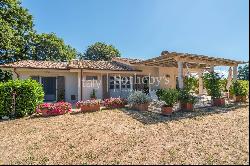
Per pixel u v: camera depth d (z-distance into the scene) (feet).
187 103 42.60
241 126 29.76
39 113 40.91
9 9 92.02
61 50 143.43
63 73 63.05
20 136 27.84
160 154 20.54
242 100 54.80
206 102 53.16
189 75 70.64
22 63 63.05
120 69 64.69
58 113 41.09
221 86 50.44
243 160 18.44
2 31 80.33
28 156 20.93
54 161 19.57
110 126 31.78
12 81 40.32
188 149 21.66
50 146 23.75
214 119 34.76
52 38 140.46
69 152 21.76
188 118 35.94
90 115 40.11
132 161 19.10
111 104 47.83
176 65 65.57
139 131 28.78
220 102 49.01
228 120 33.76
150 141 24.56
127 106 49.96
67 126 32.27
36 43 126.93
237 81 55.72
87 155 20.83
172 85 75.05
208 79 50.14
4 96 39.01
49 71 61.16
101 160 19.54
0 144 24.88
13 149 23.08
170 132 27.91
